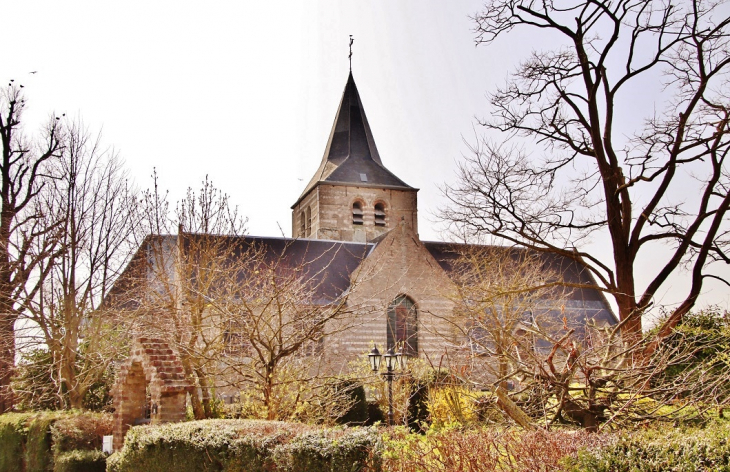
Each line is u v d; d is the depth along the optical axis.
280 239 41.72
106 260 25.23
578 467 6.77
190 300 17.27
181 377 13.85
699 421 9.26
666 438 6.45
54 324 23.66
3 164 30.56
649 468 6.14
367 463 8.14
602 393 10.38
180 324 16.02
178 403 13.55
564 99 24.11
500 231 24.39
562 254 23.17
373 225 54.53
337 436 8.68
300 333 15.56
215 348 16.28
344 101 58.69
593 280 45.34
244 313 15.48
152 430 11.30
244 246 39.03
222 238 21.12
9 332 23.78
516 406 10.09
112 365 25.31
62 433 15.80
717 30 21.72
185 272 18.62
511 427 9.47
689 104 21.55
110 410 23.78
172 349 15.65
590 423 9.67
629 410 9.44
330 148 57.81
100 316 23.50
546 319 25.17
